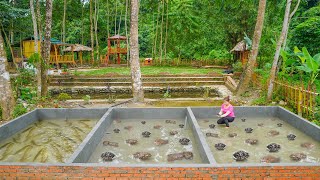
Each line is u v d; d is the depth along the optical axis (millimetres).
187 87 14273
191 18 23984
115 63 26734
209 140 6082
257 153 5277
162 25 24875
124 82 15273
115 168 3598
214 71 18953
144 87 14328
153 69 20922
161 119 7812
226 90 13391
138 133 6625
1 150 5570
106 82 15273
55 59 21469
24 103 9789
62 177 3645
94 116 7754
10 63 22844
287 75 11188
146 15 28906
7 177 3670
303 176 3629
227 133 6598
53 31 30703
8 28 19188
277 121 7586
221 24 21141
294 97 8586
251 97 11125
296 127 6832
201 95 13289
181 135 6461
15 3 22453
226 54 25750
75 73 17062
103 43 36156
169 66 24672
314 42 12086
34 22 10500
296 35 12594
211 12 21922
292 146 5652
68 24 30938
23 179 3672
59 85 15305
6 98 7879
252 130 6785
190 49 28047
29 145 5863
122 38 24594
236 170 3609
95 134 5461
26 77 15008
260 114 7953
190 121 6801
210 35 24141
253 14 19281
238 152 5008
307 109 7645
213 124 7273
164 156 5160
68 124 7367
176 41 25938
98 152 5336
